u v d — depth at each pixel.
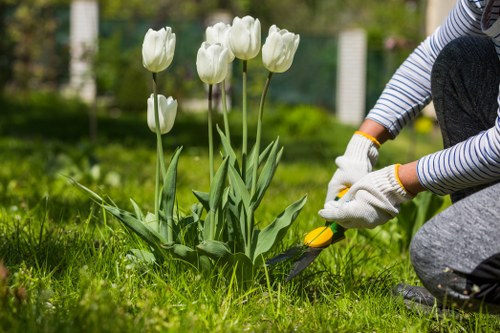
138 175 8.08
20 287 3.00
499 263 2.61
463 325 3.26
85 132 14.33
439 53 3.09
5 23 19.41
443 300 2.78
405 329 3.14
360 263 4.16
